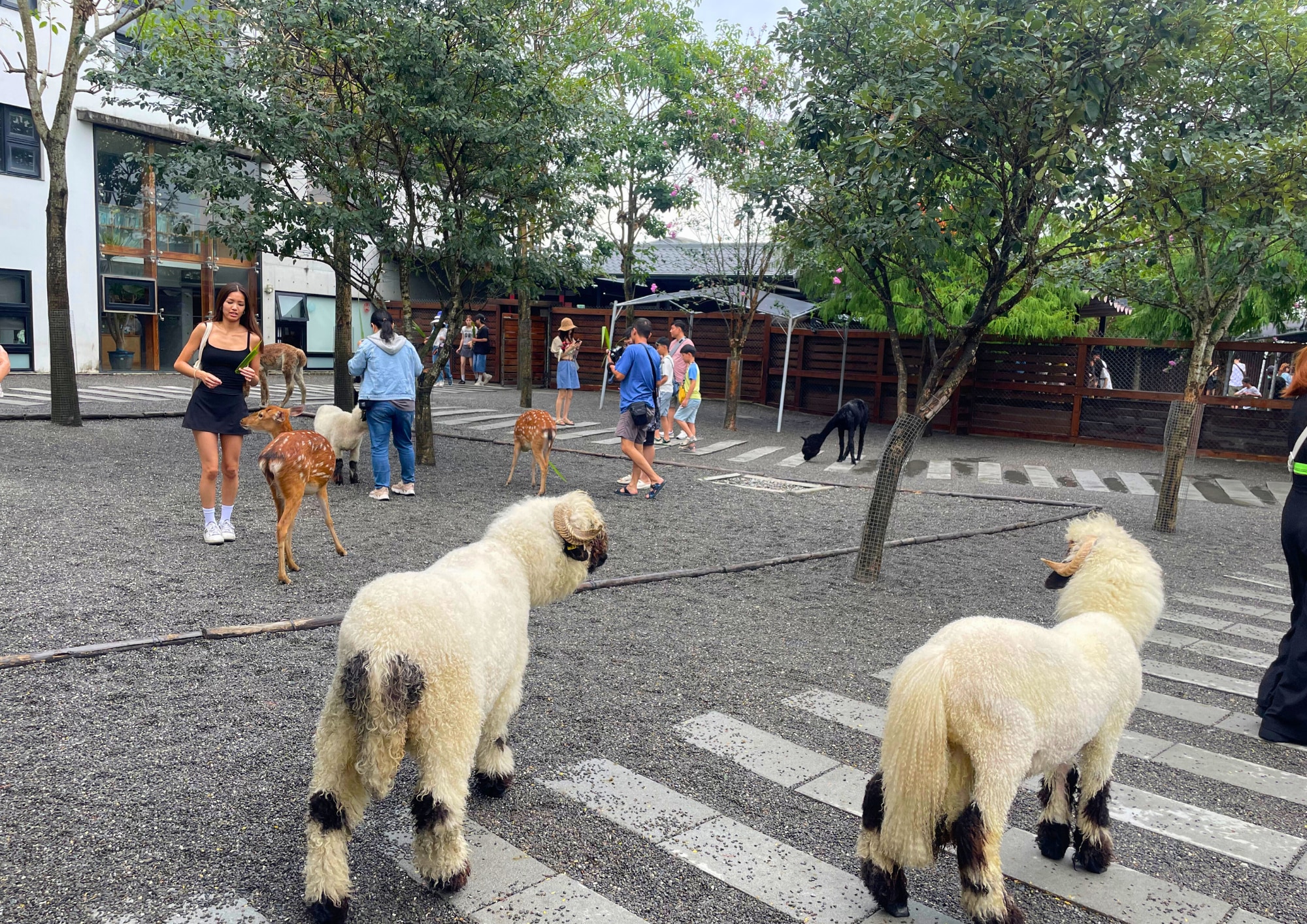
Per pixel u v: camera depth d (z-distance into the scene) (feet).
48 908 8.22
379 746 8.05
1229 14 21.48
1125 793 12.34
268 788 10.77
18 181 64.75
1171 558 29.43
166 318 77.46
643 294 97.81
